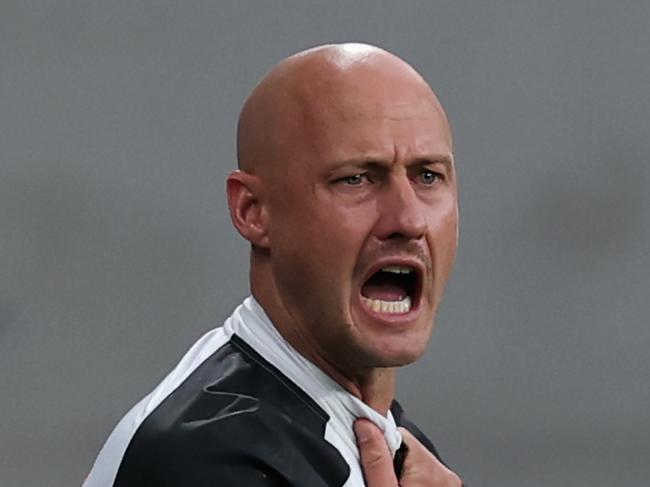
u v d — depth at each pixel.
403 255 8.56
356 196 8.55
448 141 8.83
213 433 8.51
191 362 9.26
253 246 9.03
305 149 8.59
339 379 8.95
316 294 8.64
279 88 8.77
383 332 8.67
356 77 8.62
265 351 8.95
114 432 8.98
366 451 8.91
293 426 8.68
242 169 8.96
